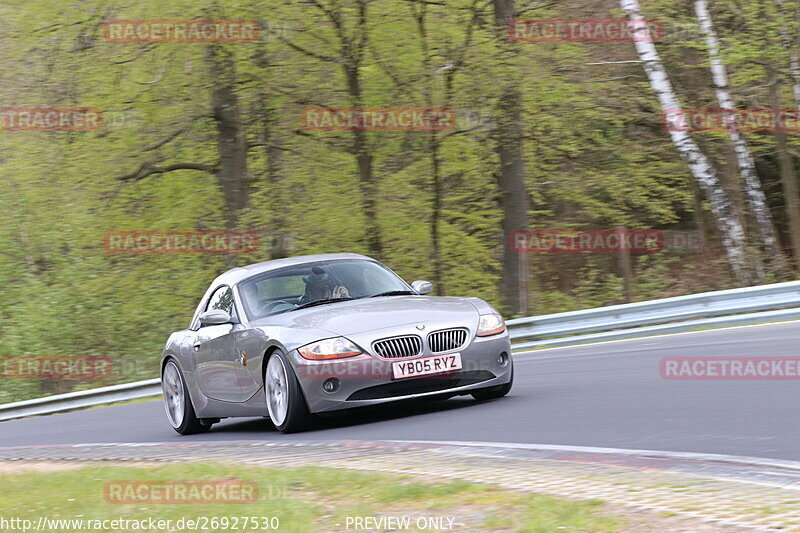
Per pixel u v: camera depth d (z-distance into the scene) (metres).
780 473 11.18
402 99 47.81
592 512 9.94
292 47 47.38
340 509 11.19
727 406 16.77
